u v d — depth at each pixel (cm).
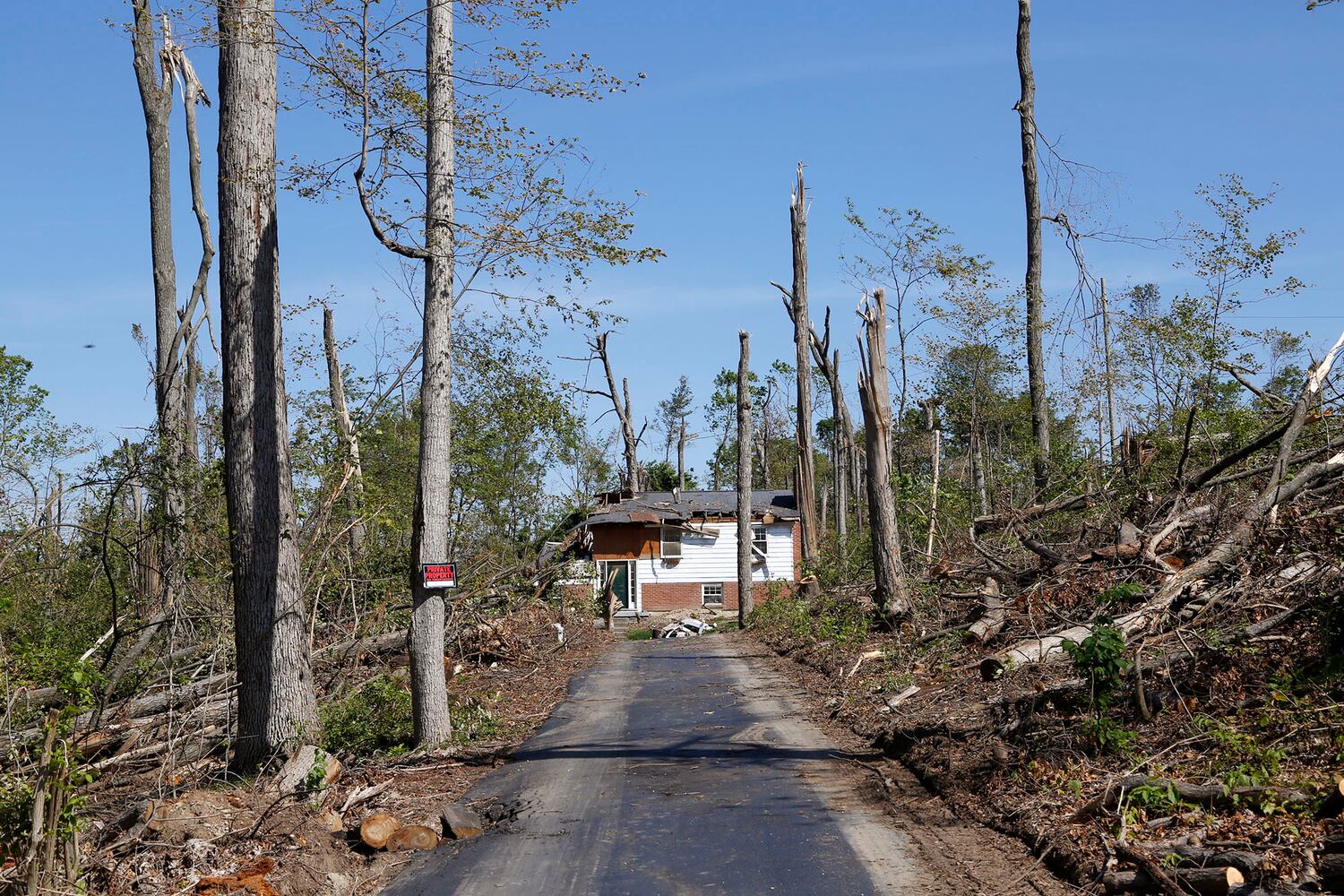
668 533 4097
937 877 673
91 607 1505
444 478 1273
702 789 955
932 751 968
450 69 1220
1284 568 998
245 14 1175
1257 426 1443
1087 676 873
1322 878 550
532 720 1421
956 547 1922
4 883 685
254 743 1164
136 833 809
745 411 3017
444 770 1119
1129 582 1181
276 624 1176
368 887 741
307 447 1756
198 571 1442
